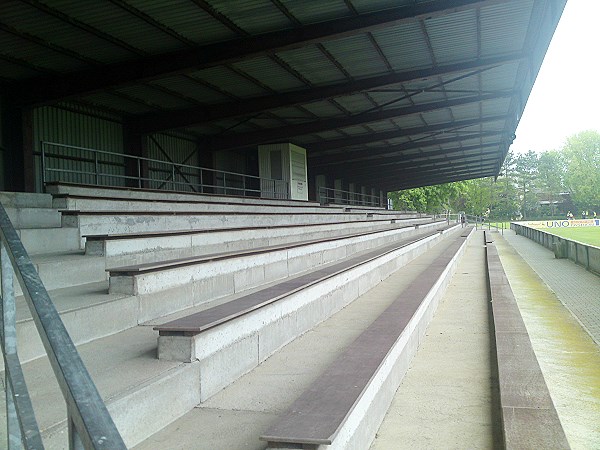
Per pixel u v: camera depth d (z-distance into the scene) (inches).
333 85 770.2
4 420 113.0
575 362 263.4
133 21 502.3
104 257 242.2
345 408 123.6
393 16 519.5
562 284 586.2
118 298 188.9
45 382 129.4
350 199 1978.3
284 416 119.2
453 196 3339.1
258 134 1021.8
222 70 672.4
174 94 747.4
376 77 749.9
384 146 1422.2
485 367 222.7
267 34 557.6
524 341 246.2
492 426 159.8
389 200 2824.8
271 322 203.5
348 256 485.4
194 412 143.7
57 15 474.6
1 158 614.2
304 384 166.7
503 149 1685.5
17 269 77.9
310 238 547.2
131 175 827.4
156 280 208.2
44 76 618.2
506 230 2795.3
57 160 701.3
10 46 533.3
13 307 94.3
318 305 264.5
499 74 804.0
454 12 509.4
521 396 168.9
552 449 130.5
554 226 3548.2
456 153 1798.7
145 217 343.3
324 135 1175.6
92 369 140.7
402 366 207.0
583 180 4675.2
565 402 203.5
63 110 716.0
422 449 144.3
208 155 1035.9
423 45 641.6
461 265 724.0
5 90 629.3
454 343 267.3
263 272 300.8
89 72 609.6
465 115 1113.4
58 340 62.1
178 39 551.5
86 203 357.7
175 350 149.8
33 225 300.8
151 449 120.1
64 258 233.0
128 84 603.2
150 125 834.2
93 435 48.9
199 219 413.4
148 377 133.3
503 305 344.5
